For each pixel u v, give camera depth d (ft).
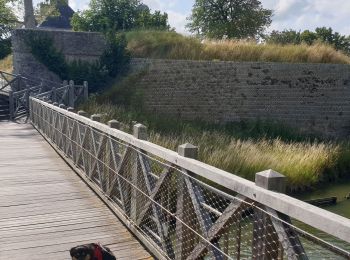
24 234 15.31
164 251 12.60
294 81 64.85
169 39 70.79
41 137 40.91
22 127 47.70
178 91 65.21
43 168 26.89
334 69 65.46
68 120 28.32
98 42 67.97
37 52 66.08
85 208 18.48
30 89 57.62
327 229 6.26
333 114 65.82
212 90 65.10
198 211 10.40
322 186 40.06
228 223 9.16
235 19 117.29
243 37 116.78
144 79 65.41
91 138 21.85
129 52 68.03
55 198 20.04
